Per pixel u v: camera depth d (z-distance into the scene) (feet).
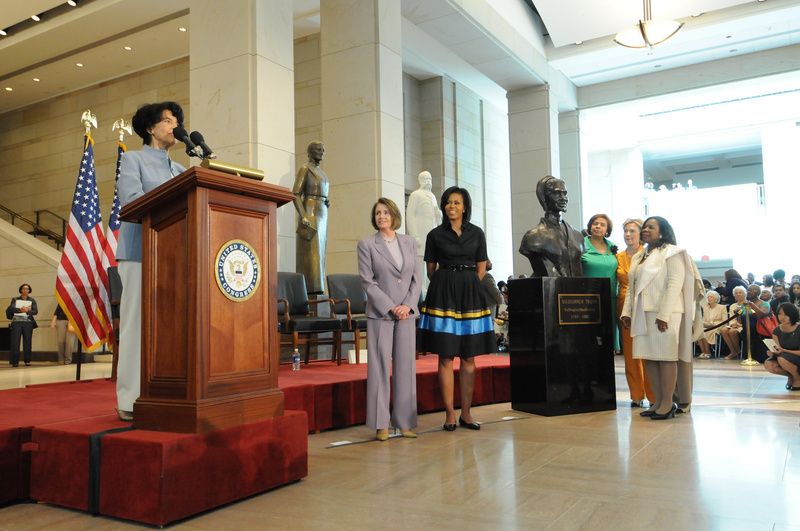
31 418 10.65
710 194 78.13
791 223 66.33
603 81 54.90
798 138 66.59
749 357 32.68
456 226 15.56
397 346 14.26
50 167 56.49
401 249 14.42
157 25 42.68
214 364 9.12
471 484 10.02
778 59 48.49
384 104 30.22
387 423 13.94
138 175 10.52
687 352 16.48
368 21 30.37
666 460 11.48
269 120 24.35
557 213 18.52
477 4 39.40
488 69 46.29
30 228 56.85
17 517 8.86
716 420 15.72
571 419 16.46
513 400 18.53
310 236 25.26
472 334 15.07
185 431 8.81
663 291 16.10
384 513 8.61
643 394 18.72
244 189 9.54
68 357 37.86
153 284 9.62
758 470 10.65
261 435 9.68
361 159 30.17
